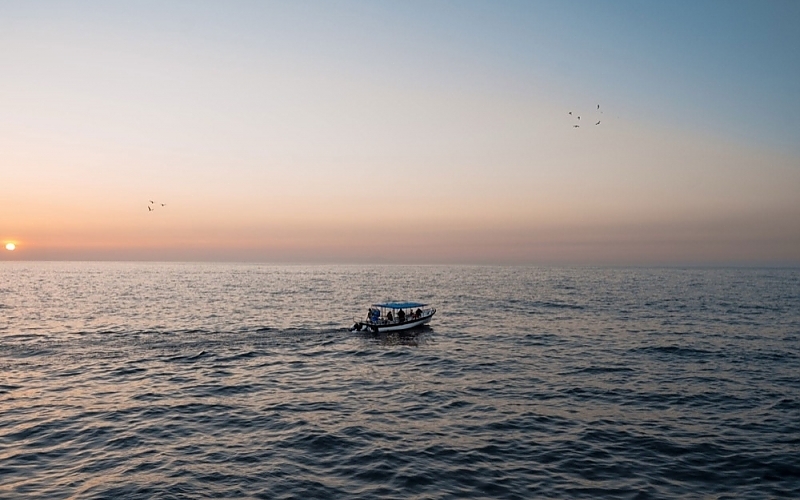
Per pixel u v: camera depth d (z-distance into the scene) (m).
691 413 28.66
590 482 20.06
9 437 24.78
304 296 112.38
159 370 39.88
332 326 64.88
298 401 31.47
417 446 23.86
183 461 22.09
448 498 18.78
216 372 39.34
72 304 89.81
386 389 34.28
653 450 23.27
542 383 35.53
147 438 24.88
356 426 26.66
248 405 30.56
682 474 20.77
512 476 20.62
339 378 37.50
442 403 30.88
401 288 146.25
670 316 74.56
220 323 66.69
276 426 26.70
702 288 147.00
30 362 42.56
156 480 20.16
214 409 29.70
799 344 50.59
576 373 38.44
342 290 134.62
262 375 38.41
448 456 22.67
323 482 20.11
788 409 29.30
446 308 88.06
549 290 138.38
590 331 60.28
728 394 32.47
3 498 18.44
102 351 47.47
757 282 189.50
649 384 35.03
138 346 50.09
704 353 45.97
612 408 29.69
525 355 45.84
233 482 20.06
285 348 49.81
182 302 95.31
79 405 30.27
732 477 20.48
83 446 23.75
